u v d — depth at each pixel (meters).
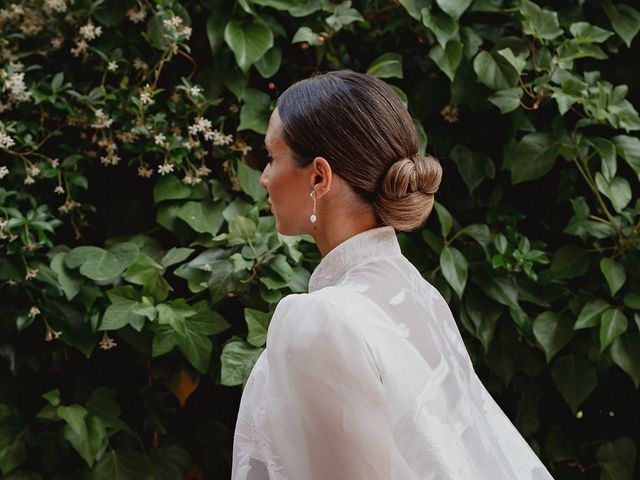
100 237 2.21
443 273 2.03
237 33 2.09
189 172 2.09
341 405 0.96
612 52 2.34
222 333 2.10
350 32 2.28
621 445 2.24
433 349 1.06
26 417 2.04
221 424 2.17
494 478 1.07
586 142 2.16
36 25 2.20
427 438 0.98
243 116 2.14
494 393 2.27
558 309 2.21
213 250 2.04
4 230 1.93
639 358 2.13
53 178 2.12
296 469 0.98
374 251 1.11
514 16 2.21
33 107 2.10
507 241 2.15
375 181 1.09
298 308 1.02
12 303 2.01
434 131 2.27
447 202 2.28
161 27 2.08
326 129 1.08
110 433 2.03
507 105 2.08
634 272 2.15
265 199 2.12
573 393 2.15
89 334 2.01
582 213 2.18
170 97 2.14
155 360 2.07
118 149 2.18
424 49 2.28
